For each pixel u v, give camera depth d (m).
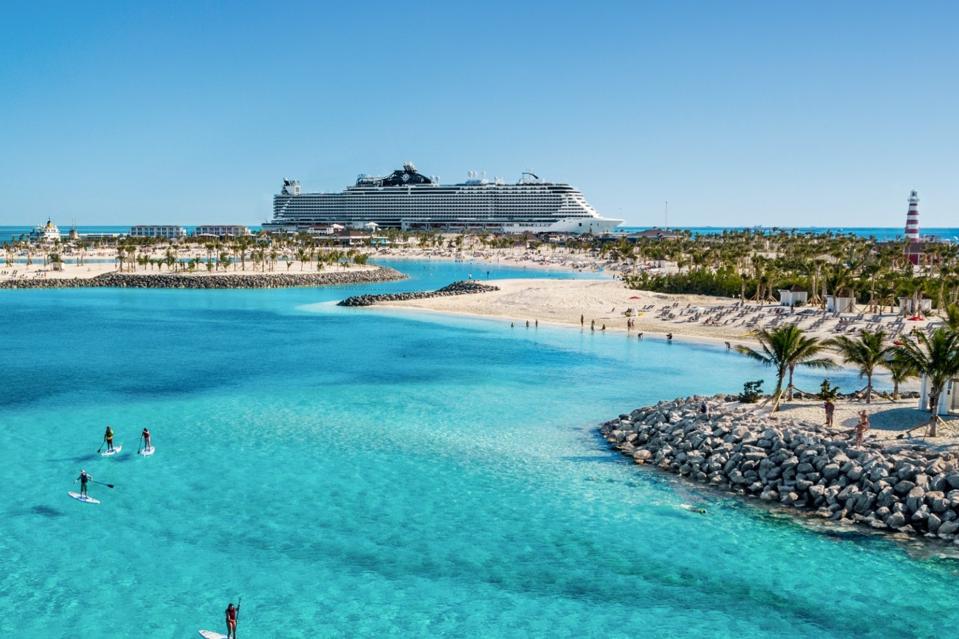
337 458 41.75
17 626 24.53
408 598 26.75
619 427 46.50
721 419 43.22
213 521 32.97
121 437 45.56
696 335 86.75
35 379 62.91
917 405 45.47
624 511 34.38
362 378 63.94
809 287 113.56
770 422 42.34
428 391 58.91
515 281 156.00
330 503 35.12
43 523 32.50
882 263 142.38
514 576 28.36
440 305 115.75
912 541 30.86
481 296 123.94
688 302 114.44
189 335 90.62
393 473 39.38
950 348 38.00
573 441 45.25
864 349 48.44
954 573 28.31
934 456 35.12
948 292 102.06
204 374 65.56
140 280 164.38
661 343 82.31
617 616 25.64
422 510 34.44
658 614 25.80
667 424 44.44
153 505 34.69
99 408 52.81
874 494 33.50
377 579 28.08
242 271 186.62
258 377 64.31
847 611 25.89
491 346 81.06
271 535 31.66
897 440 38.22
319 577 28.17
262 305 126.00
